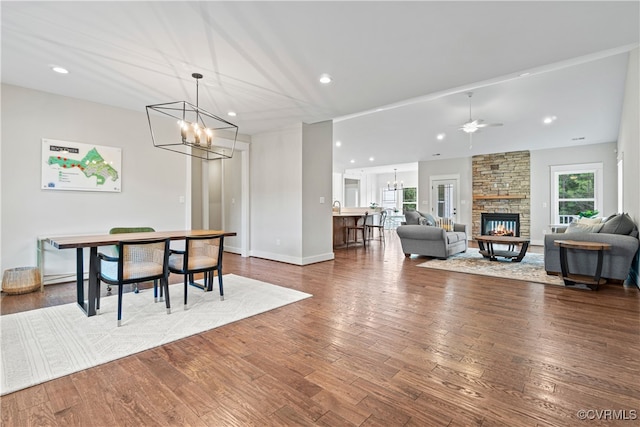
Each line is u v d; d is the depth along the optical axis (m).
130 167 4.61
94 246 2.69
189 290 3.76
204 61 3.08
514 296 3.54
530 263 5.56
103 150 4.35
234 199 6.74
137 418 1.52
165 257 2.95
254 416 1.53
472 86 3.74
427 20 2.40
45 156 3.91
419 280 4.30
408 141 7.86
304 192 5.46
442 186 10.18
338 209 9.01
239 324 2.72
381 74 3.39
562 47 2.82
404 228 6.17
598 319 2.81
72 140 4.10
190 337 2.46
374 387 1.78
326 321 2.79
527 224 8.65
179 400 1.66
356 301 3.35
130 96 4.05
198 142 3.47
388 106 4.47
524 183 8.69
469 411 1.56
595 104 5.09
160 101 4.24
